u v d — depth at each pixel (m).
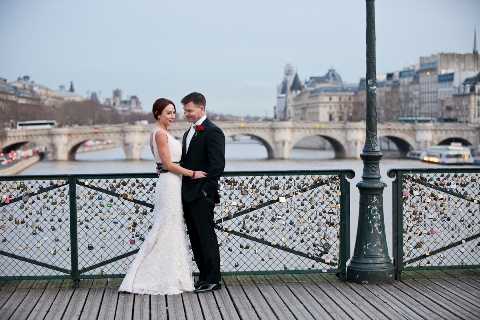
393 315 10.55
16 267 14.91
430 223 13.09
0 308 10.98
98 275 12.38
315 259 12.82
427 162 133.25
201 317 10.50
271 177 12.66
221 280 12.59
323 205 12.76
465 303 11.17
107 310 10.86
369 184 12.49
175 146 11.68
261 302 11.27
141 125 142.75
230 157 169.25
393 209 12.88
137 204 12.64
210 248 11.87
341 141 148.12
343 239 12.68
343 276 12.70
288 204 12.74
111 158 161.75
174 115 11.80
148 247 11.80
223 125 145.62
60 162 138.12
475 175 13.20
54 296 11.66
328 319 10.38
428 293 11.80
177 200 11.71
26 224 12.62
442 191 13.05
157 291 11.68
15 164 101.81
